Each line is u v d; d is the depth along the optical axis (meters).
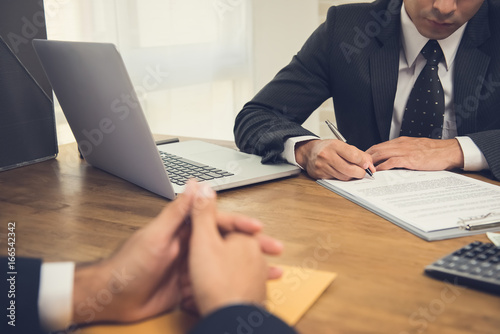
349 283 0.65
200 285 0.52
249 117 1.41
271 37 3.06
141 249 0.56
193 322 0.57
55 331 0.57
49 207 0.98
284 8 2.99
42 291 0.57
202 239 0.56
